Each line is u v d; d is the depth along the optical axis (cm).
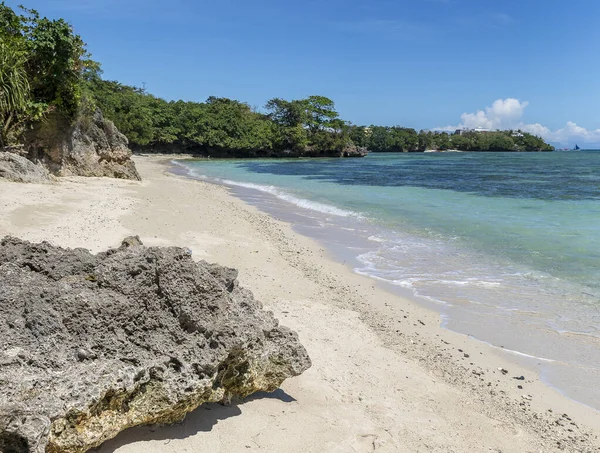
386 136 16475
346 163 7944
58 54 2547
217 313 512
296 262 1364
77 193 2089
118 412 445
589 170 5909
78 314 456
